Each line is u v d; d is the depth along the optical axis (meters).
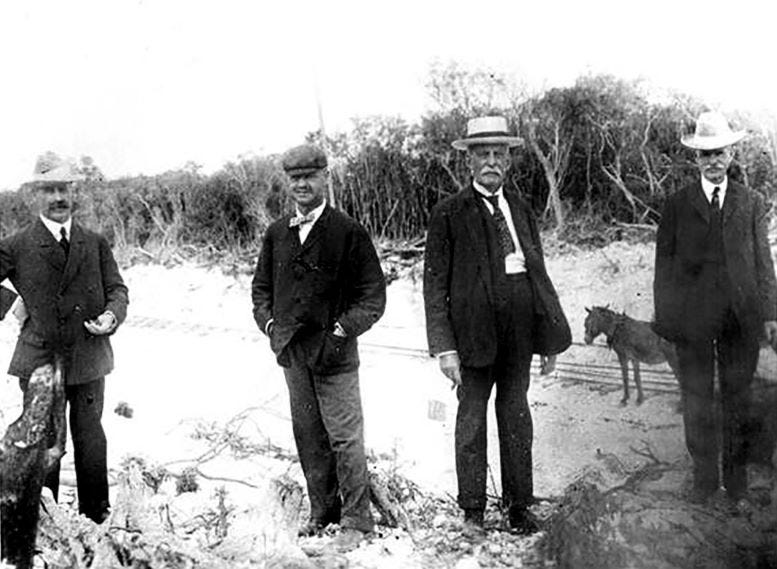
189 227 16.92
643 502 4.24
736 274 4.36
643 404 6.15
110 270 4.66
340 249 4.25
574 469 5.06
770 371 5.01
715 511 4.27
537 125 12.09
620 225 11.12
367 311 4.28
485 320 4.19
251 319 11.59
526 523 4.30
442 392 7.23
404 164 13.62
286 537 3.77
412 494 4.73
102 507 4.59
